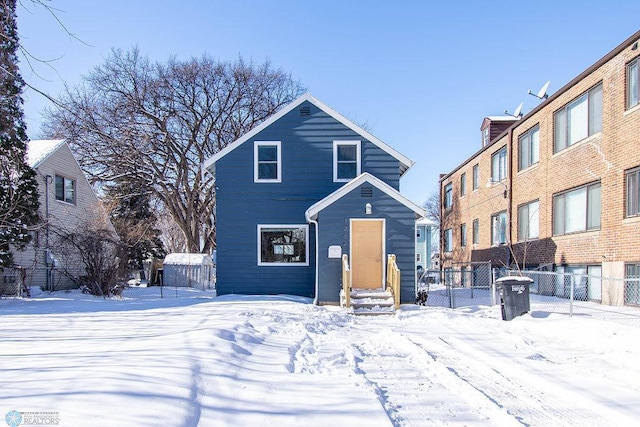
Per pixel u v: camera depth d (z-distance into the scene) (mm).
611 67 12406
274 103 31766
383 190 12945
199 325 7859
